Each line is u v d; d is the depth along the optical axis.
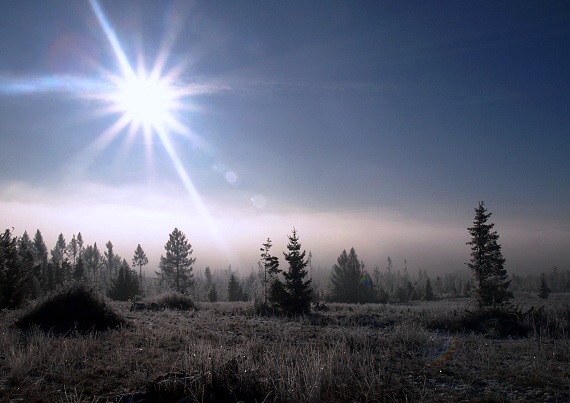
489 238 28.27
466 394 7.04
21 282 26.81
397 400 6.59
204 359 7.52
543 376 7.96
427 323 16.36
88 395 6.57
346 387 7.17
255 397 6.52
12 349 8.57
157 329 13.50
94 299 14.27
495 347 11.05
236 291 67.00
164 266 66.50
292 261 24.25
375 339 12.02
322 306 26.81
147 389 6.54
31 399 6.29
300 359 8.48
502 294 26.92
